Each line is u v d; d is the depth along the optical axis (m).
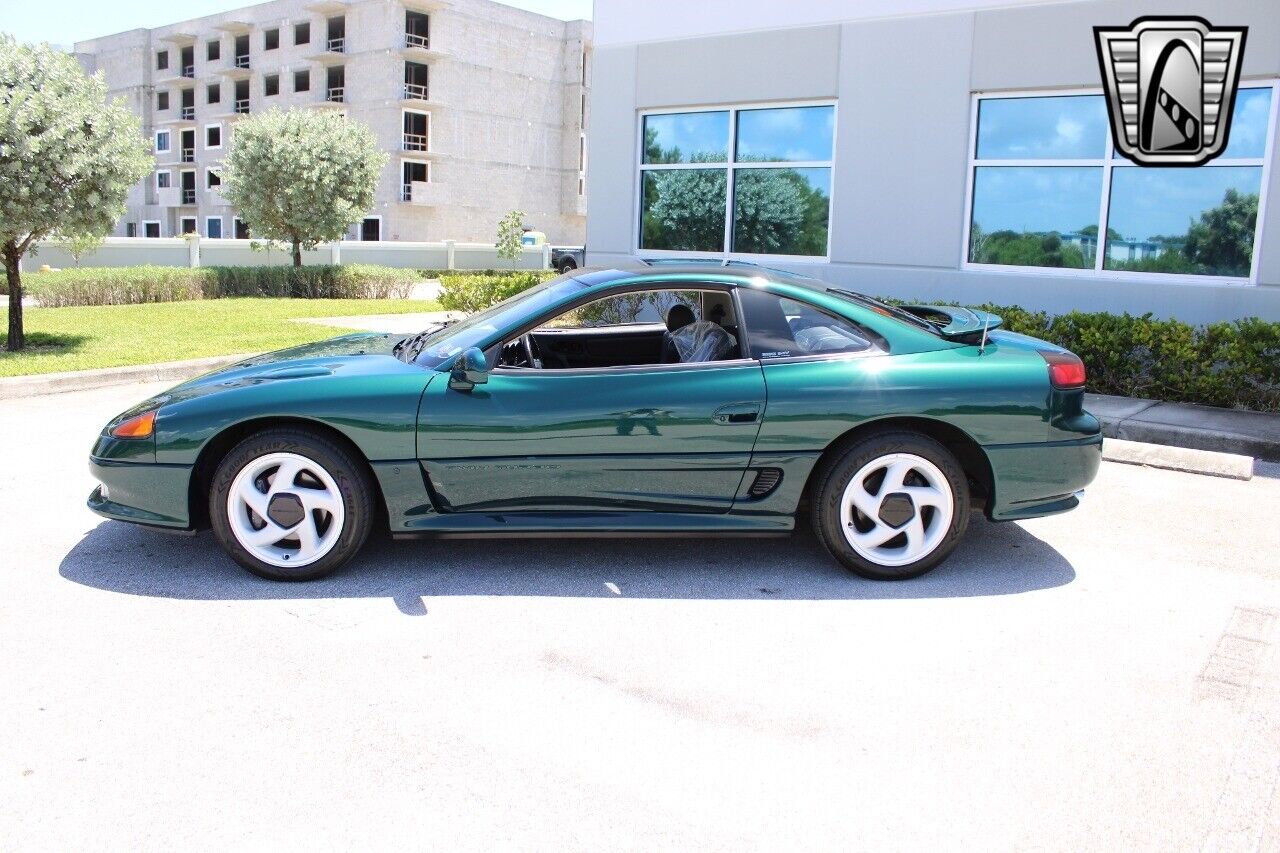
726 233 11.58
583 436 4.38
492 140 57.34
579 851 2.56
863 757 3.04
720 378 4.43
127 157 10.93
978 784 2.90
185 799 2.77
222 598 4.24
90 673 3.52
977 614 4.20
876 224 10.52
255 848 2.56
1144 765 3.02
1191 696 3.47
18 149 10.09
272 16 56.69
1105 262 9.43
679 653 3.76
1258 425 7.53
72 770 2.90
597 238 12.47
